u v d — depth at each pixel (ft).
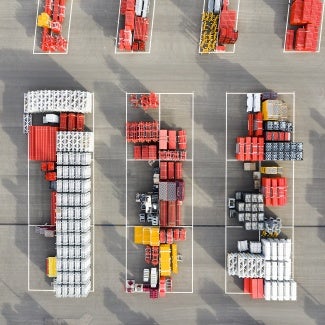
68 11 108.17
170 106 107.86
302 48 104.83
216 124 107.65
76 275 104.06
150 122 105.09
